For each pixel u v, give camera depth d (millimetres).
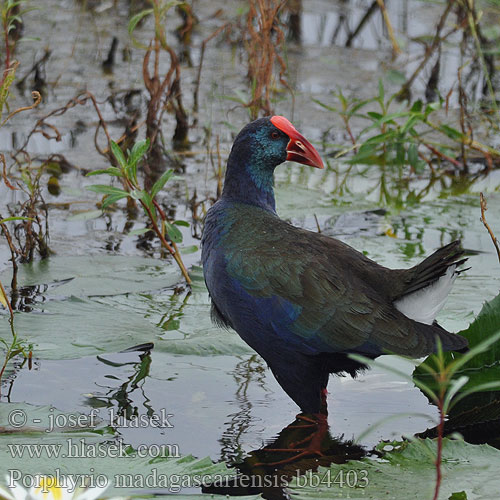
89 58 17609
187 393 8508
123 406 8203
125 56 17859
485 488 6629
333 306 7828
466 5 15445
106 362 9031
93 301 9852
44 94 16078
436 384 8641
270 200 9031
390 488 6672
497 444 7902
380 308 7805
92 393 8398
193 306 10125
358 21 20219
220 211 8664
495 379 8570
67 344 8875
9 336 9039
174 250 11164
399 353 7633
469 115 15805
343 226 12484
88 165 13828
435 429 8086
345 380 8938
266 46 13977
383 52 18719
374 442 7902
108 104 15945
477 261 11203
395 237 12000
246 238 8328
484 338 8672
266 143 8836
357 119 15883
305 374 8164
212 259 8422
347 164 14648
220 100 16172
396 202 13273
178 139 14969
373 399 8578
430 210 13000
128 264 10922
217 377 8836
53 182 13188
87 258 11023
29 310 9781
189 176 13820
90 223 12312
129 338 9047
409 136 14891
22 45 17859
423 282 7648
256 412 8242
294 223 12617
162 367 8961
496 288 10398
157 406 8234
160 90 13906
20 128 14828
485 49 17812
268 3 14438
